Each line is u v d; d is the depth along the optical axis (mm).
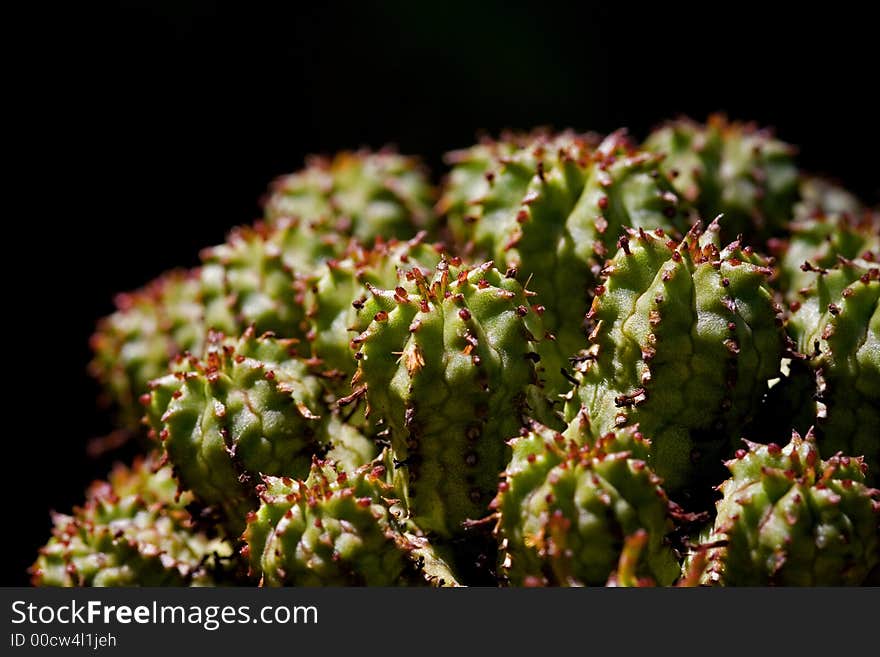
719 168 709
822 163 1403
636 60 1421
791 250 693
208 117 1372
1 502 1137
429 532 626
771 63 1428
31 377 1221
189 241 1340
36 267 1266
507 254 653
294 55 1390
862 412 618
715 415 613
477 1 1393
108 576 644
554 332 651
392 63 1382
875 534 595
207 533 649
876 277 622
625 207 653
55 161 1304
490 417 614
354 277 653
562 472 589
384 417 622
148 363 724
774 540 590
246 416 628
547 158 665
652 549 592
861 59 1416
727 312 610
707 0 1421
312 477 611
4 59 1296
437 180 1347
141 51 1356
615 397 618
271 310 673
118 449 872
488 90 1372
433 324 611
